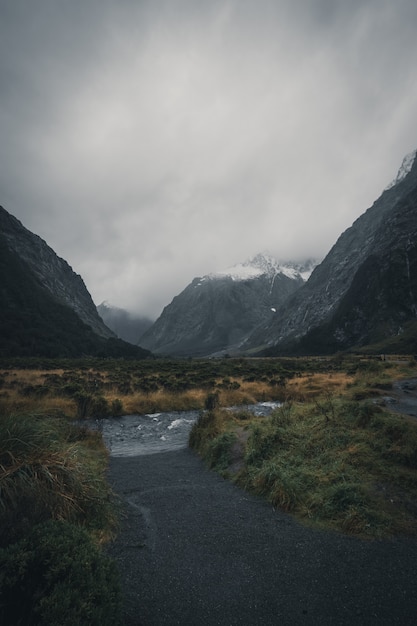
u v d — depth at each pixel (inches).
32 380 1298.0
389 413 396.5
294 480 293.1
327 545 212.7
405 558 195.5
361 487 266.7
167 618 152.2
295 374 1477.6
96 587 135.9
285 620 150.7
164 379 1280.8
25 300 5157.5
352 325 6638.8
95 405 788.0
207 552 209.3
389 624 146.9
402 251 6663.4
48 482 224.2
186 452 488.7
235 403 896.9
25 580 133.0
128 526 248.2
